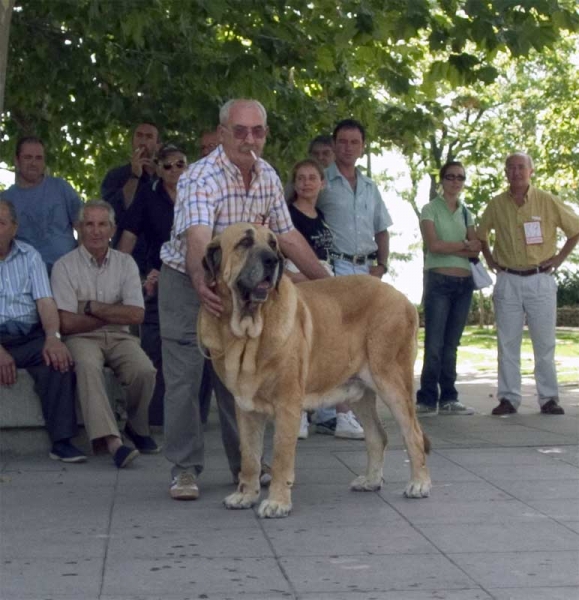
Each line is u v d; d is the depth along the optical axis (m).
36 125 14.45
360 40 9.88
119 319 8.28
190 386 6.69
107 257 8.48
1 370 8.13
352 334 6.52
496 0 9.44
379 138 14.57
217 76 12.08
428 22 9.71
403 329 6.61
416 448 6.65
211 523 6.02
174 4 11.82
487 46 9.67
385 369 6.59
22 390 8.30
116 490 7.01
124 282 8.46
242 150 6.41
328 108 14.15
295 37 11.72
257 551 5.40
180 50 12.47
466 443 8.86
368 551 5.38
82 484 7.23
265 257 5.78
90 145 15.56
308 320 6.24
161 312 6.75
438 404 11.16
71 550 5.45
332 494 6.79
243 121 6.37
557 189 25.28
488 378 16.86
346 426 9.21
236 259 5.88
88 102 13.19
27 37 12.61
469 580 4.87
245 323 5.93
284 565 5.14
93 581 4.91
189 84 12.82
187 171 6.51
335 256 9.43
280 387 6.11
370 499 6.63
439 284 10.96
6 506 6.52
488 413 11.23
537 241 10.88
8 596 4.69
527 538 5.61
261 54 11.84
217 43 13.01
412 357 6.70
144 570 5.08
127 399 8.36
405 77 11.72
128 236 9.20
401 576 4.94
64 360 8.03
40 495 6.86
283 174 14.38
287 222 6.82
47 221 9.30
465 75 10.19
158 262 9.30
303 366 6.18
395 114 14.14
